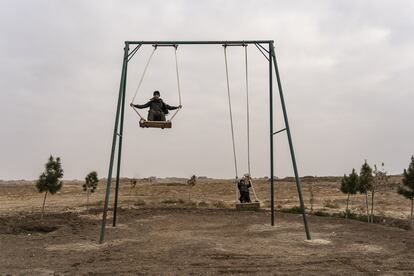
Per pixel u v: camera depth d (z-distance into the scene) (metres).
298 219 20.39
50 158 24.39
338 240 14.23
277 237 14.81
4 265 10.53
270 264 10.38
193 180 42.88
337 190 62.09
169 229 16.98
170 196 54.00
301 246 13.02
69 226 18.55
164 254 11.61
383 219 27.00
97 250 12.61
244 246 12.86
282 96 15.74
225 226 17.84
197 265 10.27
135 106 15.59
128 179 115.00
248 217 21.27
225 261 10.71
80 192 62.50
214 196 54.44
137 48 16.02
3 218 22.17
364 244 13.41
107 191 14.32
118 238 14.88
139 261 10.78
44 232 18.42
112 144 14.72
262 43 16.56
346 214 27.86
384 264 10.41
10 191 71.44
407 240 14.20
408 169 24.05
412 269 9.88
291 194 57.28
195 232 15.99
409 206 39.53
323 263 10.53
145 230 16.83
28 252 12.35
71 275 9.37
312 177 104.31
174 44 16.06
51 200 47.47
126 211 25.42
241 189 24.72
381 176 26.16
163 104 15.91
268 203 42.12
